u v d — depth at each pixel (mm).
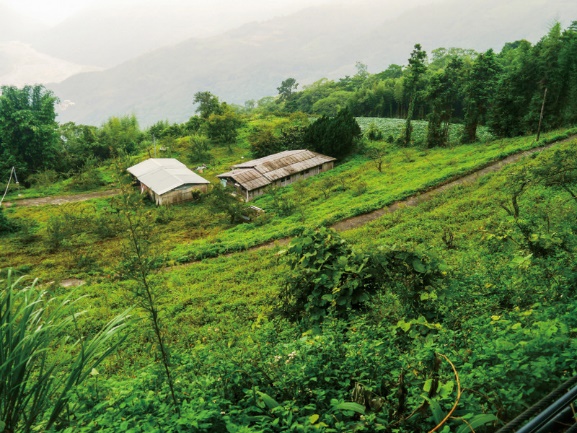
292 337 9344
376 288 9508
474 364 5461
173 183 54750
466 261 14258
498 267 11281
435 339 6832
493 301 8758
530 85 58406
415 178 44156
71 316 4723
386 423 4398
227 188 46344
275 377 6008
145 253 5848
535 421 2268
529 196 23828
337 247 10148
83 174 66000
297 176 60688
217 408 5129
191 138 80062
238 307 19547
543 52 56656
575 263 9008
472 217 25578
